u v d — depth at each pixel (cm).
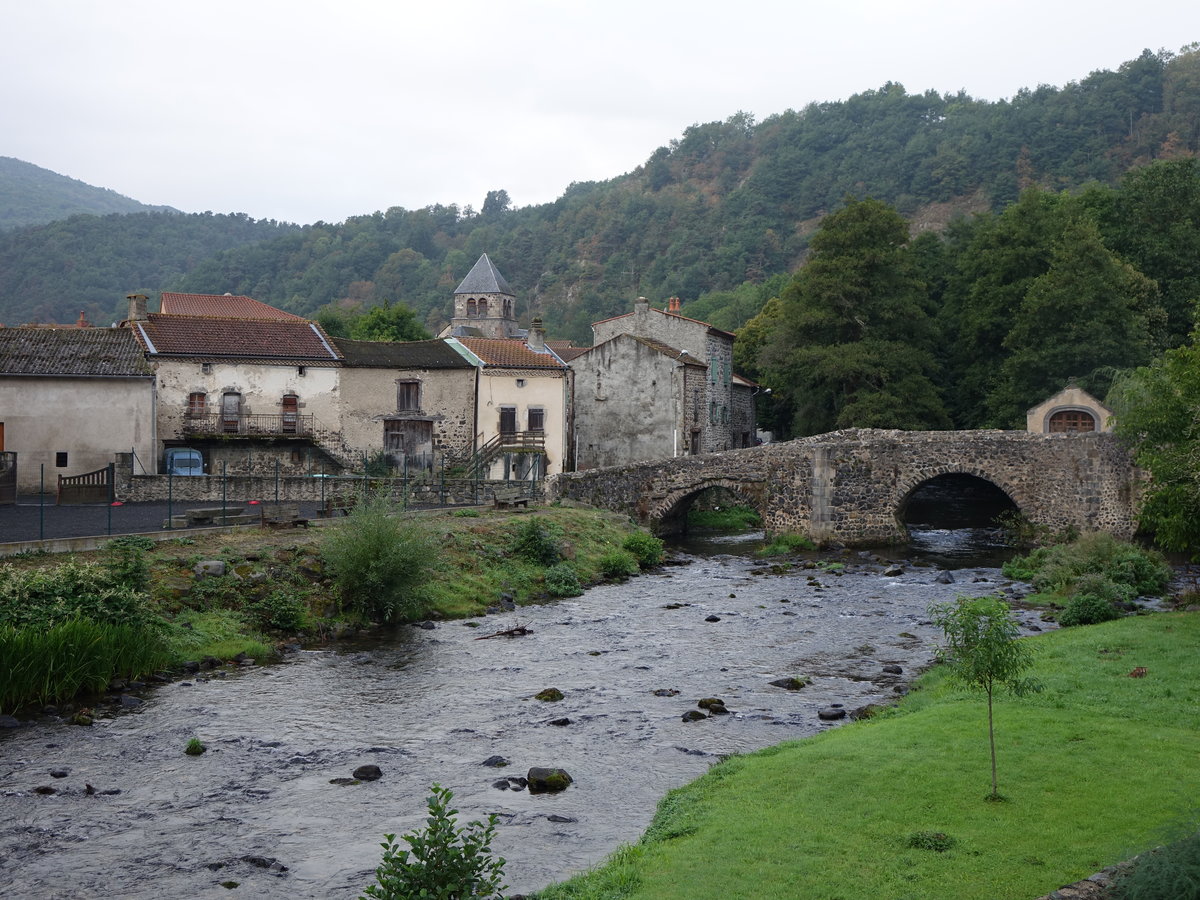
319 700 1922
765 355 5925
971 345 5781
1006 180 15638
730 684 2055
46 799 1423
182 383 4575
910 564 3831
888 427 5344
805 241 16788
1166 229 5766
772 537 4409
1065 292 5031
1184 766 1316
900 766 1368
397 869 933
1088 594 2614
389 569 2575
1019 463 4250
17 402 4184
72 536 2797
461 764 1576
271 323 5034
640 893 1027
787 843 1135
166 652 2108
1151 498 2642
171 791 1459
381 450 4962
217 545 2736
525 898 1077
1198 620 2305
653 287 16450
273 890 1155
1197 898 855
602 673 2147
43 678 1838
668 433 5691
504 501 3978
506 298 9644
